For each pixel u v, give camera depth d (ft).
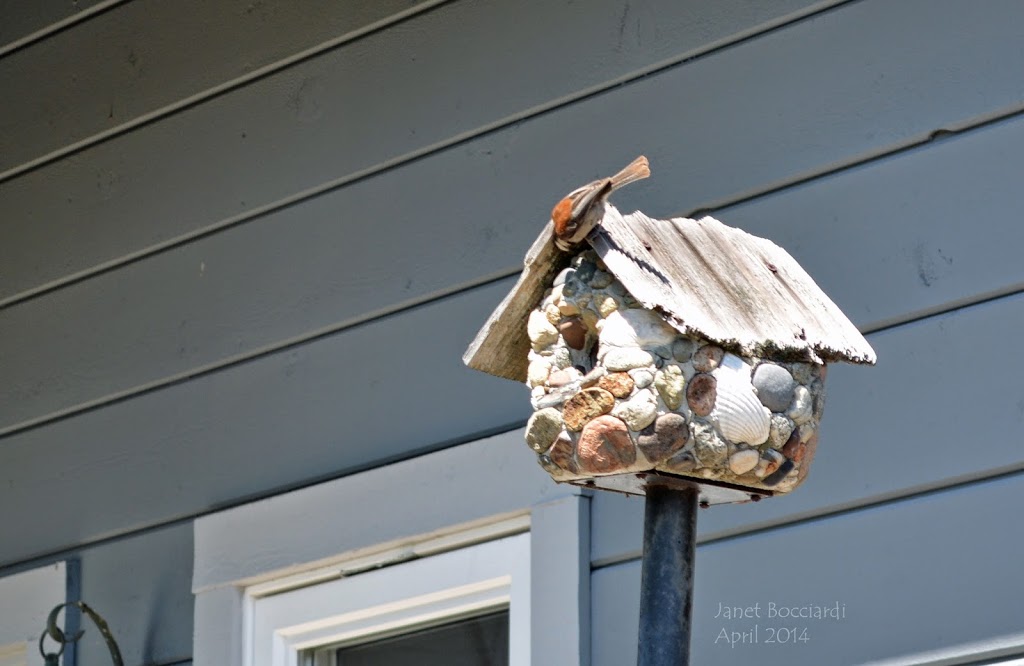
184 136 35.91
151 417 34.96
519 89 31.19
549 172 30.48
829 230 27.17
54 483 36.06
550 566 28.32
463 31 32.19
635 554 27.76
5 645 35.68
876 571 25.59
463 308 31.09
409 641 31.07
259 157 34.58
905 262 26.40
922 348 26.00
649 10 29.81
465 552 29.96
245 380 33.73
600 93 30.14
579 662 27.55
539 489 28.86
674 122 29.12
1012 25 26.32
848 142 27.30
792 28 28.22
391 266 32.19
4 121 38.86
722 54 28.86
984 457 25.13
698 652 26.63
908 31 27.14
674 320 18.66
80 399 36.09
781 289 20.65
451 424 30.71
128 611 34.22
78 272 36.86
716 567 26.94
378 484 31.07
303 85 34.30
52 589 35.19
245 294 34.14
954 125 26.45
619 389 18.89
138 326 35.65
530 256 19.90
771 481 19.51
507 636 29.86
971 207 26.07
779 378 19.29
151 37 36.96
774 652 26.09
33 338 37.19
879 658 25.25
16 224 38.11
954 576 24.94
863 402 26.30
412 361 31.50
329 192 33.40
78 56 38.09
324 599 31.68
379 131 32.94
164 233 35.68
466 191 31.50
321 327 32.89
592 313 19.42
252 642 32.40
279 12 35.04
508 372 22.06
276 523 32.27
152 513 34.42
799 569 26.25
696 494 19.49
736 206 28.12
